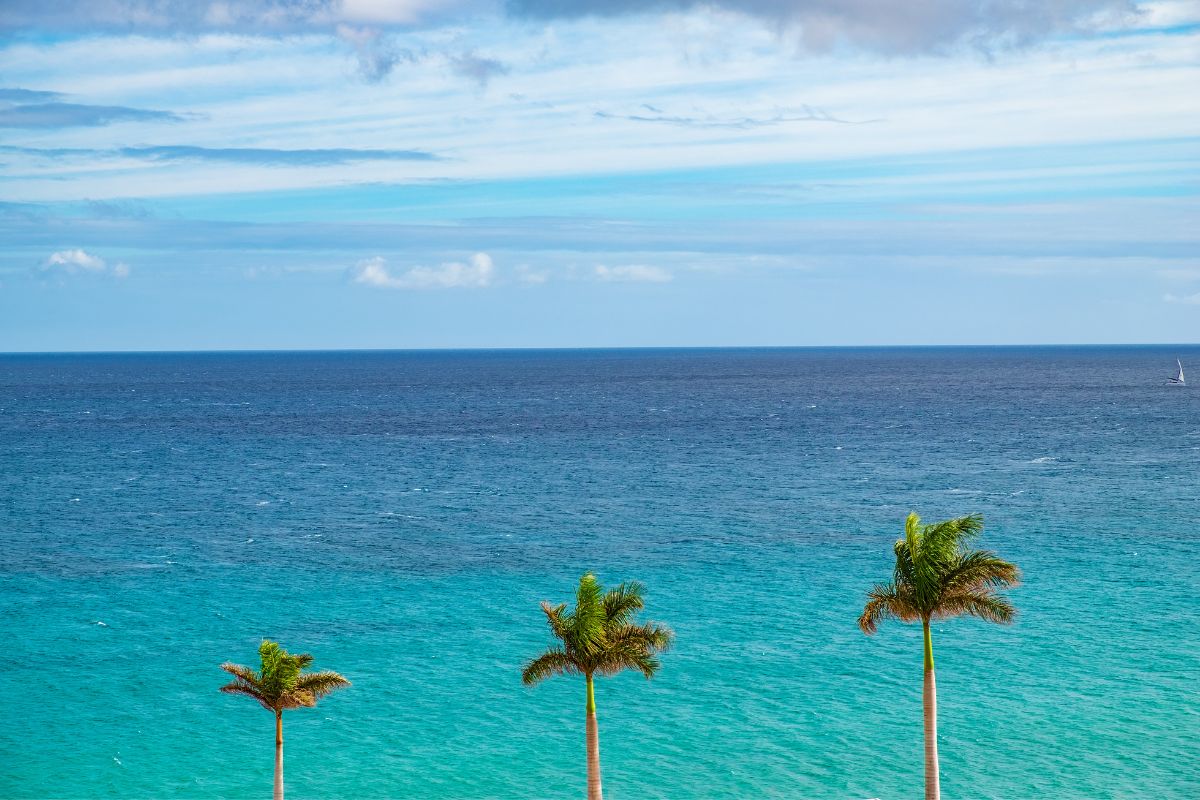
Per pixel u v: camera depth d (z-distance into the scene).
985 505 126.31
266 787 53.59
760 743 57.56
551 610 43.06
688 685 66.38
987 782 52.16
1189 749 55.25
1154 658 68.94
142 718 62.16
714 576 93.38
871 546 105.19
